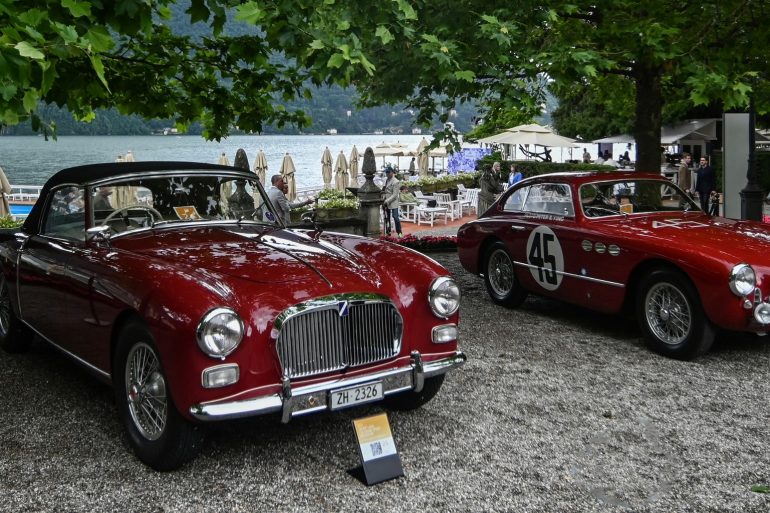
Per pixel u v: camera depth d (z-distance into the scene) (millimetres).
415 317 4164
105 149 97375
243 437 4324
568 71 7297
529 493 3619
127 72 7684
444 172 32219
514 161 31656
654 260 6051
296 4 5312
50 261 4871
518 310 7883
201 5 4934
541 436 4359
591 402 4961
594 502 3527
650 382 5398
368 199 14109
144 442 3893
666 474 3852
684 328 5918
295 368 3695
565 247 6941
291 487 3668
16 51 3273
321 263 4121
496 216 8062
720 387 5277
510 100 6883
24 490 3611
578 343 6512
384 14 5957
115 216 4820
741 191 11102
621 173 7473
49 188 5379
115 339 4113
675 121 30125
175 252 4285
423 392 4609
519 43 7758
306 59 5527
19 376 5508
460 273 10266
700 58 8406
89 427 4465
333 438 4316
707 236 6117
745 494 3621
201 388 3498
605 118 36750
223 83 8414
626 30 7973
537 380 5445
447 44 6500
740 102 7188
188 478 3766
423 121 8539
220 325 3457
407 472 3857
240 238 4680
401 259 4406
